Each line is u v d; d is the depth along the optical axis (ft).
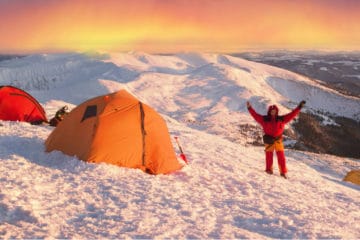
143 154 36.09
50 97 380.78
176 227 22.91
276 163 58.59
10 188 26.37
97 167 33.35
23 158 35.17
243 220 25.93
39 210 23.49
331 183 48.75
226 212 27.09
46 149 38.58
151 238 20.94
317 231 24.80
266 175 41.91
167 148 37.68
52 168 33.22
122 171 33.83
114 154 35.19
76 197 26.61
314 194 37.42
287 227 25.25
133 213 24.57
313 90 563.07
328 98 533.55
